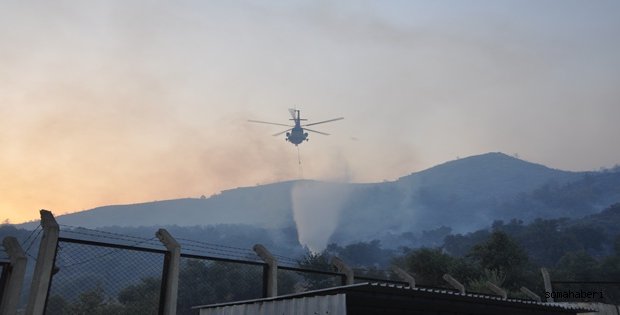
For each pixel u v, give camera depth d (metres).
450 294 8.12
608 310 21.20
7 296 8.56
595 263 104.12
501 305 9.46
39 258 9.19
